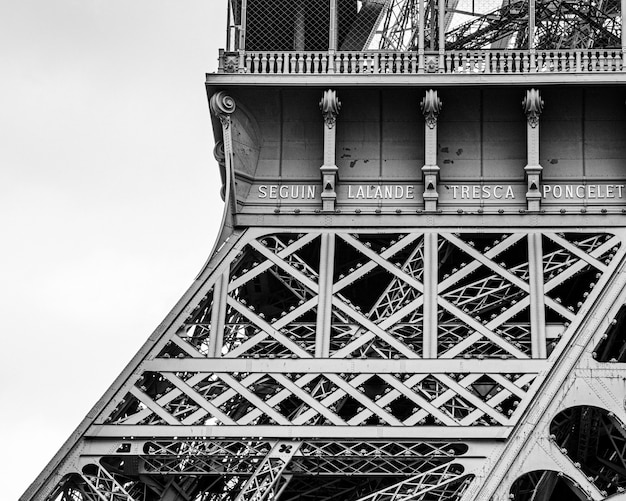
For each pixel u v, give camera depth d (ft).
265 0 147.54
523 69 140.67
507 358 127.03
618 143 139.85
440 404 124.77
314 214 137.39
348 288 148.56
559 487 158.51
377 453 123.13
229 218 137.49
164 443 124.57
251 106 141.38
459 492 121.49
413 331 133.18
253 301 144.66
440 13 142.51
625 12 141.69
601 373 125.90
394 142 140.77
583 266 132.57
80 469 123.34
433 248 134.51
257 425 124.47
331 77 139.64
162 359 128.47
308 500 138.51
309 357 127.95
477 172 139.33
